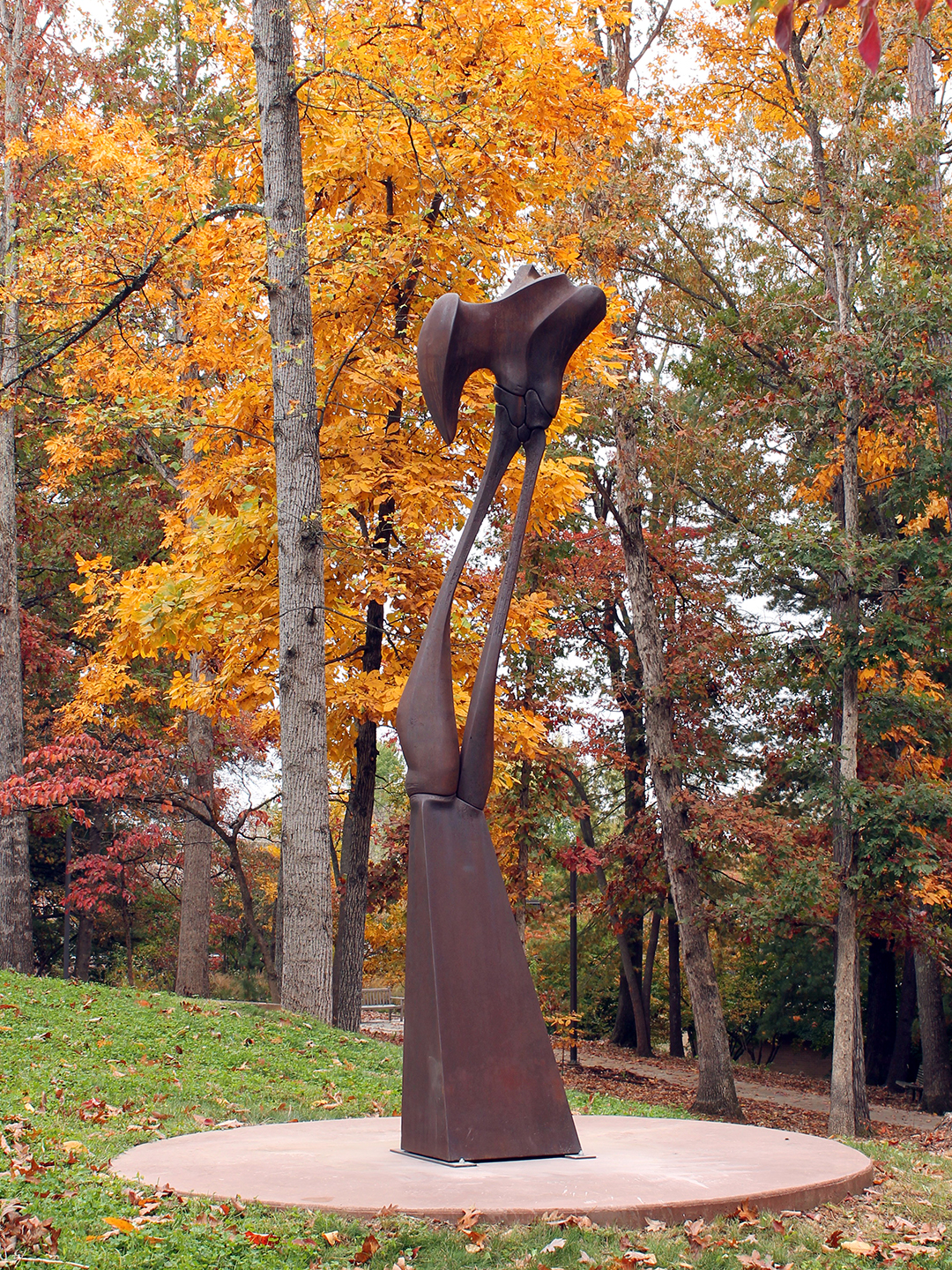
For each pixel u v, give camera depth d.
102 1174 5.16
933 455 16.52
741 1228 4.85
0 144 17.42
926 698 16.19
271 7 11.48
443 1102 5.68
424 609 12.27
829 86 15.92
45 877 24.38
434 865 6.09
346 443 12.18
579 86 13.16
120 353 13.62
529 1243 4.39
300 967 10.85
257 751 19.94
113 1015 9.89
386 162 12.08
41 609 21.66
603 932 29.97
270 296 11.24
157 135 13.02
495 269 12.68
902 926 17.64
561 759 21.91
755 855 21.92
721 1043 17.81
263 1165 5.48
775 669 17.30
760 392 18.30
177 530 13.23
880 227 16.09
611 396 17.94
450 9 11.99
